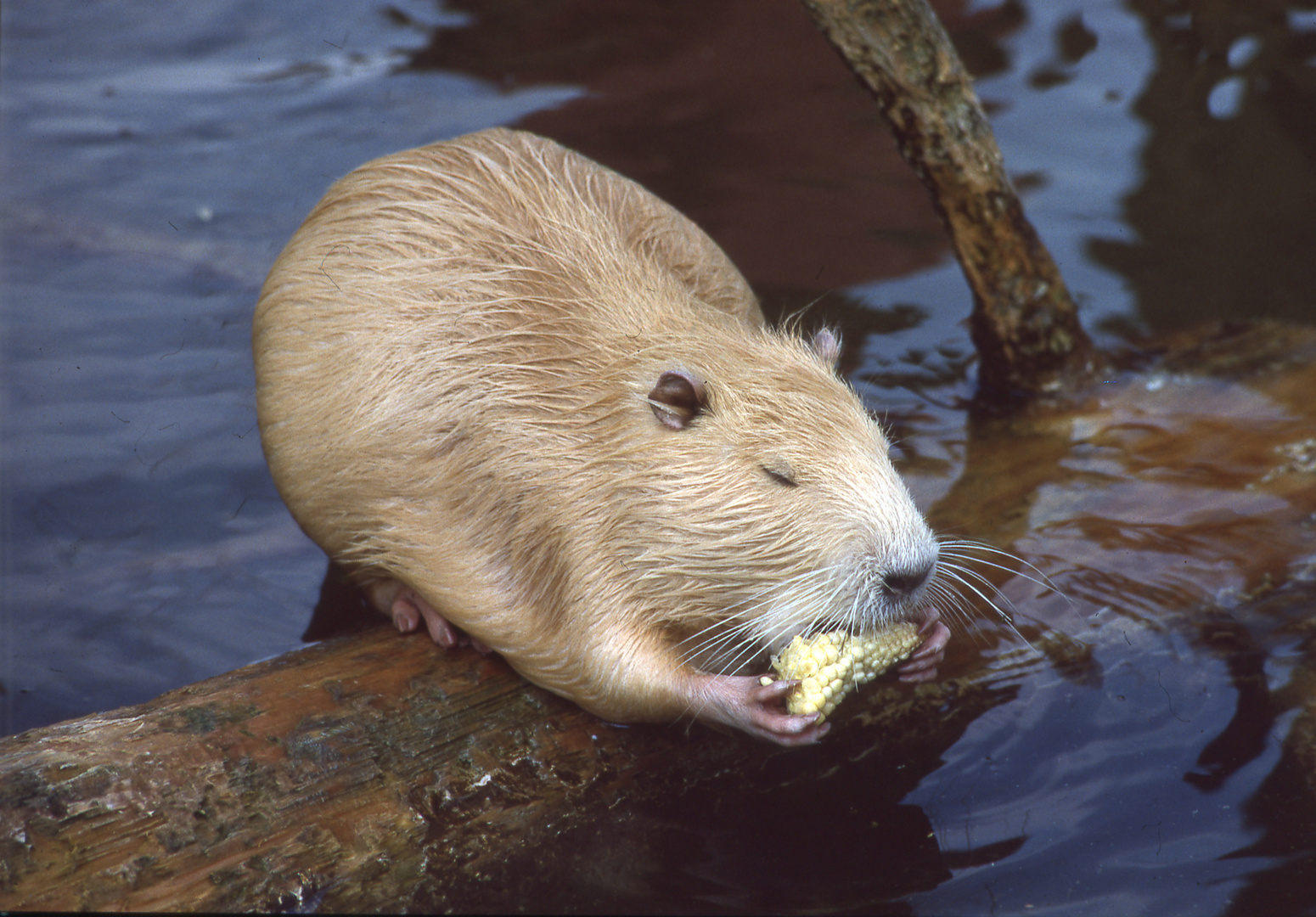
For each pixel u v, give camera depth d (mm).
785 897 4016
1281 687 4801
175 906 3793
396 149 9031
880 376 6992
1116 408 6625
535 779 4449
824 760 4660
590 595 4539
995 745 4660
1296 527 5586
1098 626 5117
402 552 4777
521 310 4875
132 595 5609
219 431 6637
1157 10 10484
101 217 8312
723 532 4469
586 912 3967
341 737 4277
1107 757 4559
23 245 8047
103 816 3826
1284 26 10070
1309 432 6199
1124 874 4023
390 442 4770
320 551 6008
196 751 4055
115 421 6645
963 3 10781
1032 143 8961
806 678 4273
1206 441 6234
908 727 4773
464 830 4234
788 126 9484
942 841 4238
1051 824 4281
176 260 8008
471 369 4754
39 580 5641
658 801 4484
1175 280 7684
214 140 9172
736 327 5141
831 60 10438
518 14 11086
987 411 6727
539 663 4570
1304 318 7262
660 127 9469
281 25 10898
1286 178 8500
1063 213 8266
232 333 7418
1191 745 4578
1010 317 6660
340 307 4965
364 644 4836
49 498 6117
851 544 4375
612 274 5074
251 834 3971
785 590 4477
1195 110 9219
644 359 4750
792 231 8234
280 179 8734
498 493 4648
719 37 10836
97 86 9867
